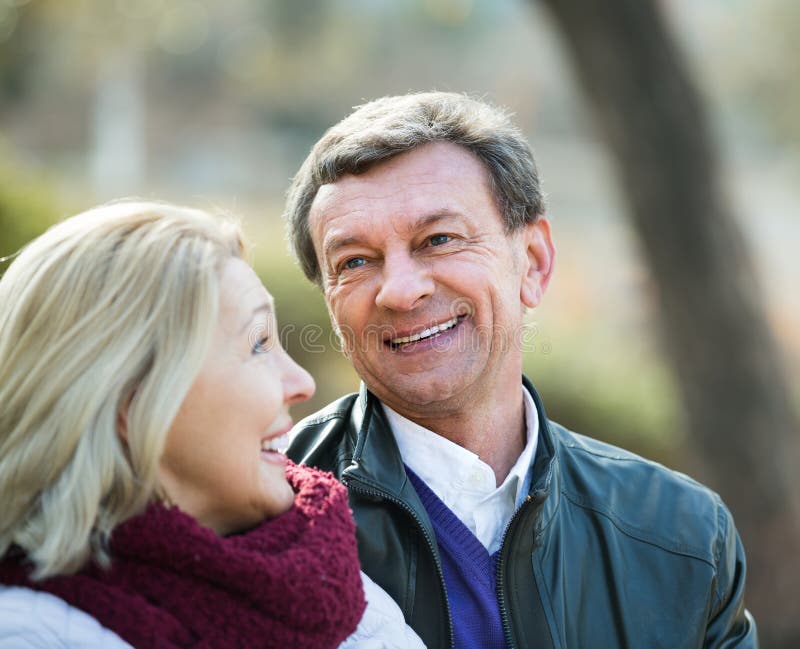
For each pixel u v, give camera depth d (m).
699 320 4.72
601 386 6.46
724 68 18.17
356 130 1.81
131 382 1.37
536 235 2.00
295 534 1.47
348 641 1.55
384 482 1.78
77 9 10.27
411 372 1.80
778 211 19.81
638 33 4.50
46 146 23.58
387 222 1.76
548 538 1.82
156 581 1.35
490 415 1.87
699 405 4.81
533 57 26.50
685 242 4.68
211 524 1.49
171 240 1.42
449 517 1.82
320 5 22.14
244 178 25.62
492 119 1.91
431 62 26.75
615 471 2.01
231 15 21.91
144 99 26.72
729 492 4.77
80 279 1.38
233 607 1.35
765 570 4.64
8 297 1.41
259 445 1.47
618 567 1.86
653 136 4.58
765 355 4.75
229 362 1.42
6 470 1.35
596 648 1.80
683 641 1.82
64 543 1.31
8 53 11.69
